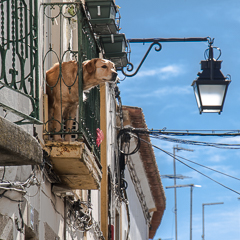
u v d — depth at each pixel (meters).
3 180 9.10
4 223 9.09
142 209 37.06
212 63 17.28
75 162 11.85
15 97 9.85
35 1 9.24
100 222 20.72
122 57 18.19
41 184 11.70
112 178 23.06
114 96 23.78
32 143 7.13
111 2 16.72
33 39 9.20
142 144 28.77
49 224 12.42
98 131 14.61
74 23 16.16
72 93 12.30
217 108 17.09
